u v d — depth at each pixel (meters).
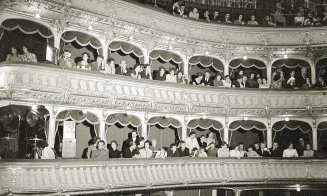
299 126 24.48
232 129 24.34
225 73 25.67
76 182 15.80
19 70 15.56
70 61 18.34
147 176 18.72
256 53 25.91
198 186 21.16
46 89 16.34
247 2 28.36
